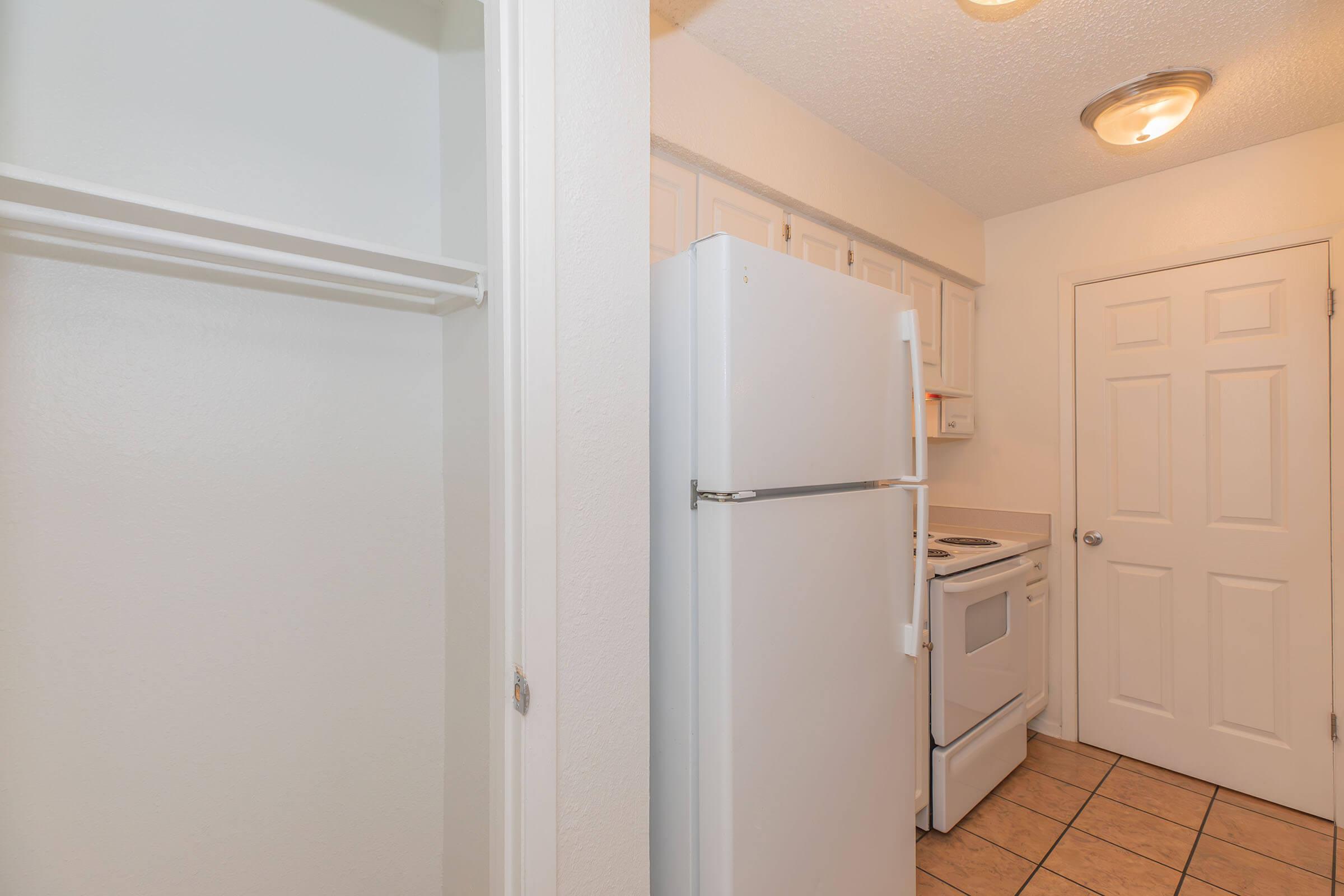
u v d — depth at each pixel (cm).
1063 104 194
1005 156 228
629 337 98
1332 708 203
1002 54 169
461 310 111
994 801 217
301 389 107
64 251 86
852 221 215
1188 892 170
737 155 174
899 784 142
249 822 102
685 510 107
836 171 208
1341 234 202
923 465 143
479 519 103
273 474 104
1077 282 262
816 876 118
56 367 86
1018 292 280
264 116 103
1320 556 206
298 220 107
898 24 158
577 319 92
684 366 108
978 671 207
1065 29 159
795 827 113
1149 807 212
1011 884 174
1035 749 257
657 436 113
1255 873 177
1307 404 209
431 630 120
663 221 162
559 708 89
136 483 92
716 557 102
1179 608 235
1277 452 215
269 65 104
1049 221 271
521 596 86
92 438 89
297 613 106
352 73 113
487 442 100
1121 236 252
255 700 102
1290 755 211
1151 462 243
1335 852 186
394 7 117
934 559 204
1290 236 212
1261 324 218
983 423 292
